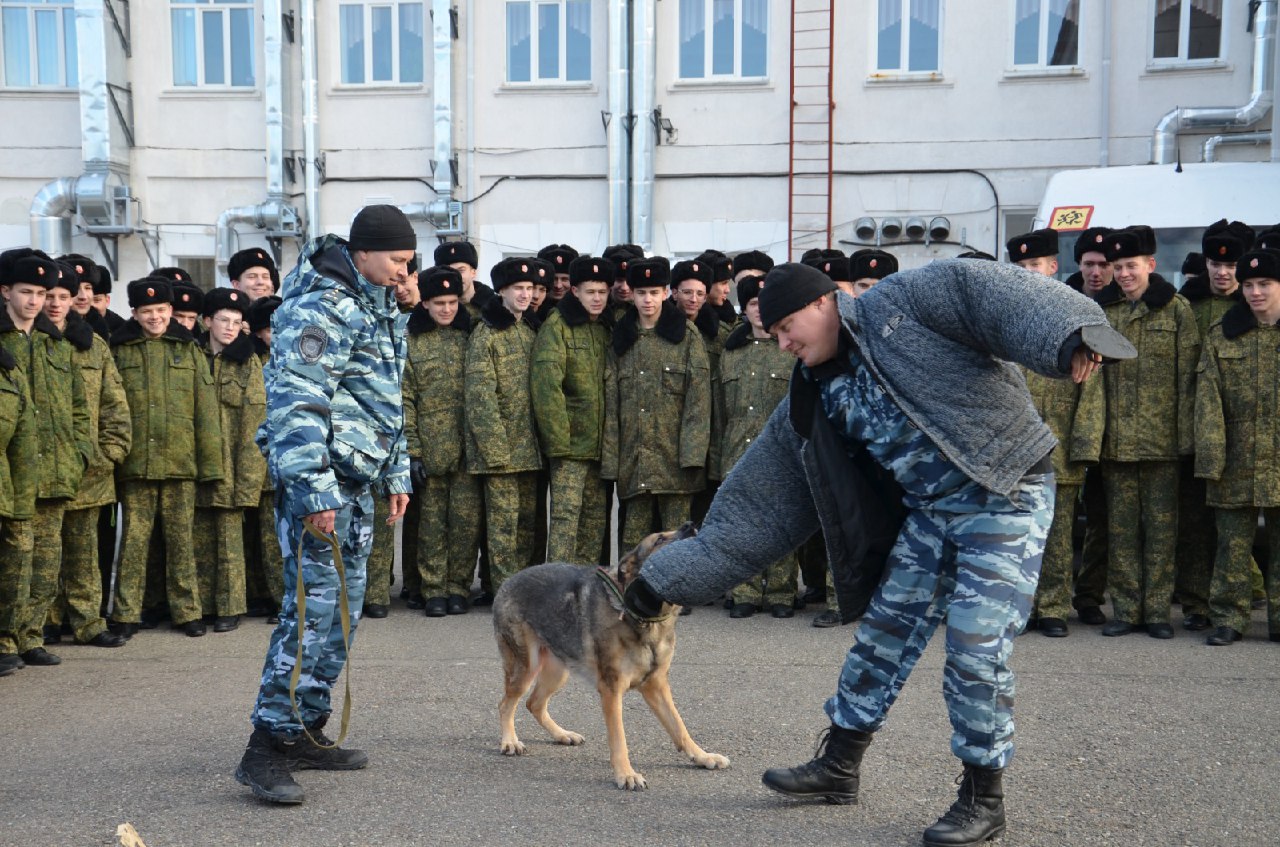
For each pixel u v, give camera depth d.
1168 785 4.36
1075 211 10.27
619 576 4.48
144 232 17.39
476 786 4.43
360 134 17.28
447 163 16.98
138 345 7.18
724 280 8.34
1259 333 6.54
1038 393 6.86
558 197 17.16
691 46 16.84
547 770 4.63
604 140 16.98
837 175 16.73
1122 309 6.93
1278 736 4.91
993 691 3.77
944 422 3.71
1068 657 6.32
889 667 4.04
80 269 7.90
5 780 4.48
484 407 7.50
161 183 17.42
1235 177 10.05
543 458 7.81
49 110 17.25
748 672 6.08
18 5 17.22
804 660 6.33
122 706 5.55
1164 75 15.94
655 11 16.69
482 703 5.59
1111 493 6.97
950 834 3.76
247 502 7.32
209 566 7.43
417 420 7.68
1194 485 7.15
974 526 3.80
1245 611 6.62
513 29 17.08
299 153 17.34
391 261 4.37
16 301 6.32
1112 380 6.85
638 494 7.69
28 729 5.18
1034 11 16.25
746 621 7.39
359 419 4.39
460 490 7.71
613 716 4.47
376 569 7.63
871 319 3.82
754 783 4.46
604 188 17.06
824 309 3.86
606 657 4.47
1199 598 7.16
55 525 6.49
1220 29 15.78
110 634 6.99
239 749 4.88
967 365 3.73
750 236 16.89
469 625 7.34
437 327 7.76
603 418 7.75
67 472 6.45
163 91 17.31
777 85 16.67
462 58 17.08
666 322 7.67
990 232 16.53
